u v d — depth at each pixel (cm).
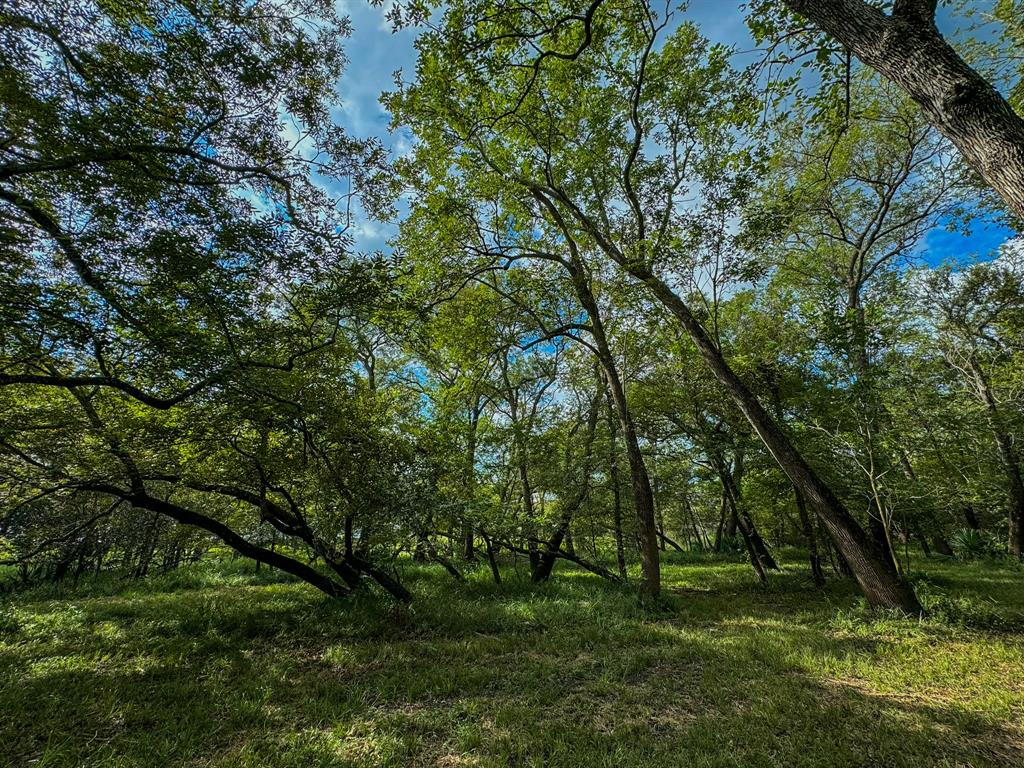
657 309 1091
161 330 569
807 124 745
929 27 325
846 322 882
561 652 632
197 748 387
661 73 998
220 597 1001
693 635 700
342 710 455
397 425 1097
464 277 1199
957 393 1705
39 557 1123
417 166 1146
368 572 902
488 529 1123
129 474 767
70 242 512
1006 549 1706
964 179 1231
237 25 594
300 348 765
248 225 591
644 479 1069
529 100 1027
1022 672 510
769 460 1191
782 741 382
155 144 538
